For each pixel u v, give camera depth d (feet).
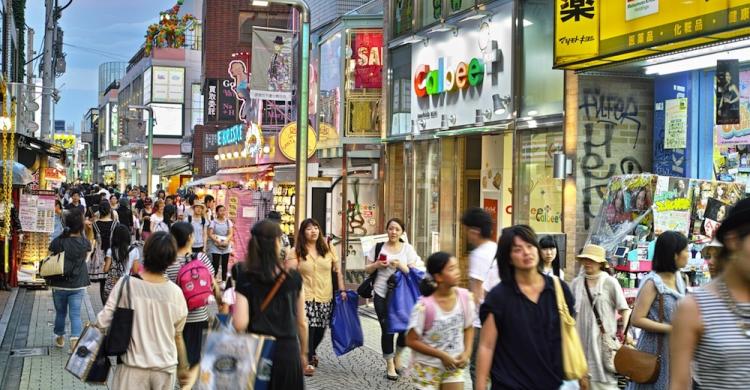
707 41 33.17
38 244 57.47
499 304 15.99
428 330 20.38
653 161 41.75
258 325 18.34
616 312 24.99
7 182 54.24
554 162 41.91
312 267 31.89
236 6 172.14
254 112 116.98
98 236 44.14
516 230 16.12
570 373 15.83
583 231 41.37
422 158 60.34
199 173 172.65
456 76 54.80
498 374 15.87
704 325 11.50
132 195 126.72
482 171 55.67
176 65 250.98
